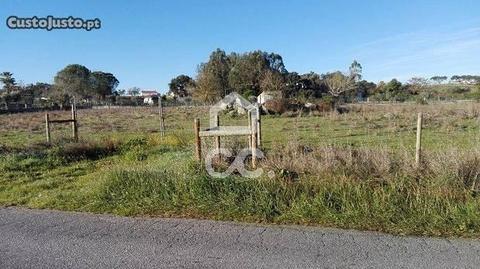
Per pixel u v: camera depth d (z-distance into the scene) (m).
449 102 36.28
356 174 6.00
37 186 7.25
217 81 55.28
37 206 5.82
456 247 4.00
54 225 4.91
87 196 6.09
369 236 4.36
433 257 3.77
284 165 6.45
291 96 40.75
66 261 3.82
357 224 4.71
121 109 54.78
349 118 22.88
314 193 5.52
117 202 5.73
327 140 12.16
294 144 8.09
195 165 6.82
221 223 4.89
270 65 60.97
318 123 20.36
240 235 4.46
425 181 5.64
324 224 4.79
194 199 5.57
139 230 4.68
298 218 4.95
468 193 5.22
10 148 11.36
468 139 9.91
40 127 24.56
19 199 6.30
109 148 11.98
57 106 59.25
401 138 11.99
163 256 3.91
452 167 5.73
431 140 11.59
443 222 4.61
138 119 33.06
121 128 23.39
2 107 51.59
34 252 4.06
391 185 5.49
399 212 4.91
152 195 5.77
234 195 5.51
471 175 5.65
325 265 3.65
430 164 6.02
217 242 4.26
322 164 6.32
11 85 71.31
